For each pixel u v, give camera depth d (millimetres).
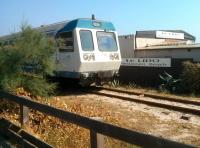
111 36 19203
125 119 12016
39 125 9484
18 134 8039
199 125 11148
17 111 10617
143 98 16219
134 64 21891
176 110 13547
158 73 20641
